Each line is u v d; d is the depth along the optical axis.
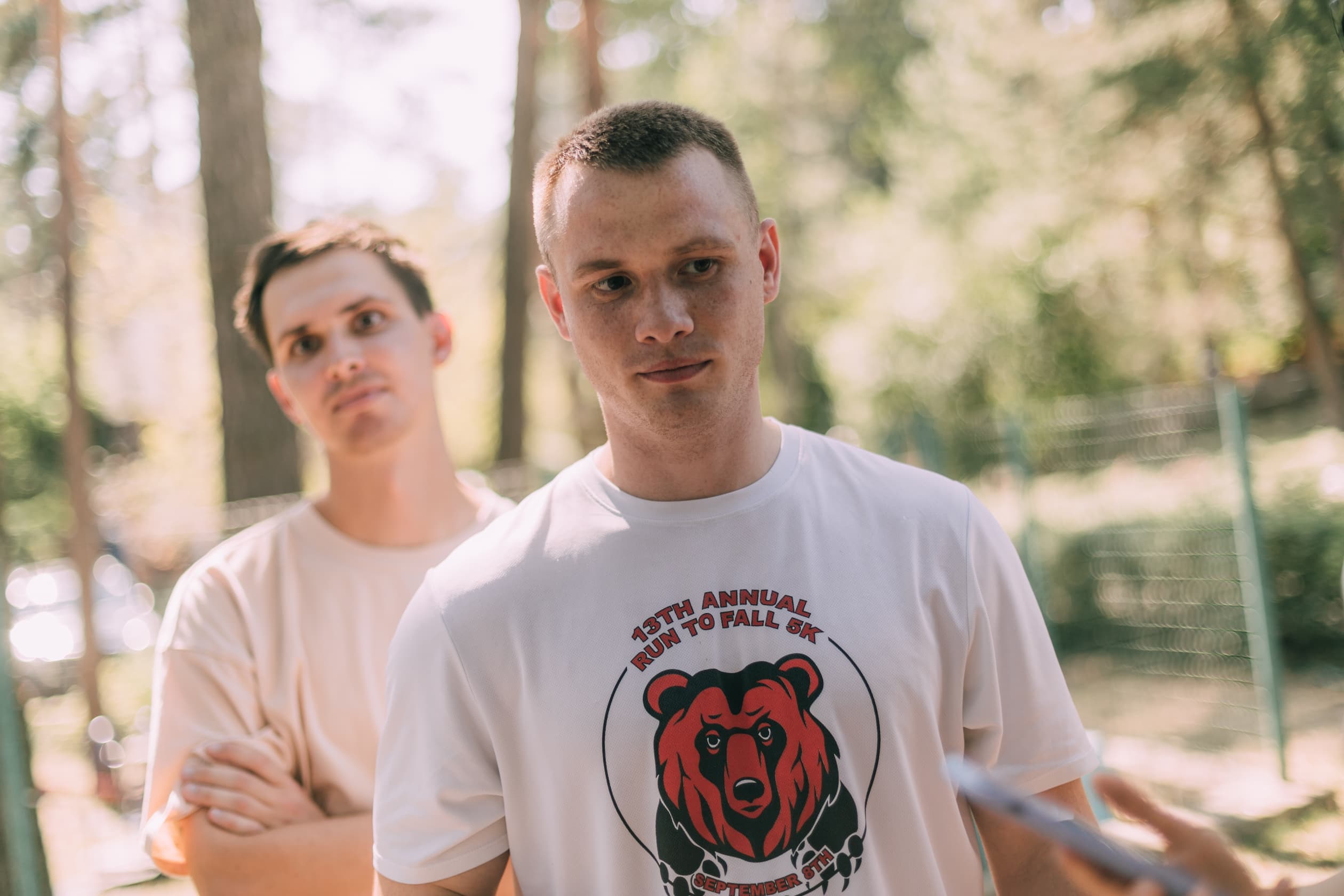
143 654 9.79
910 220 13.47
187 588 1.98
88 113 10.62
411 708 1.46
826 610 1.37
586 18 11.87
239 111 7.06
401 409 1.96
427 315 2.08
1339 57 7.88
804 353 18.61
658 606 1.38
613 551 1.42
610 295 1.35
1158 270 10.61
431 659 1.45
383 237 2.04
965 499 1.48
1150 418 6.84
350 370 1.92
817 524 1.42
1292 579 7.47
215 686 1.89
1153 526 7.53
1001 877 1.45
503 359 14.44
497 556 1.46
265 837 1.78
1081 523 7.94
